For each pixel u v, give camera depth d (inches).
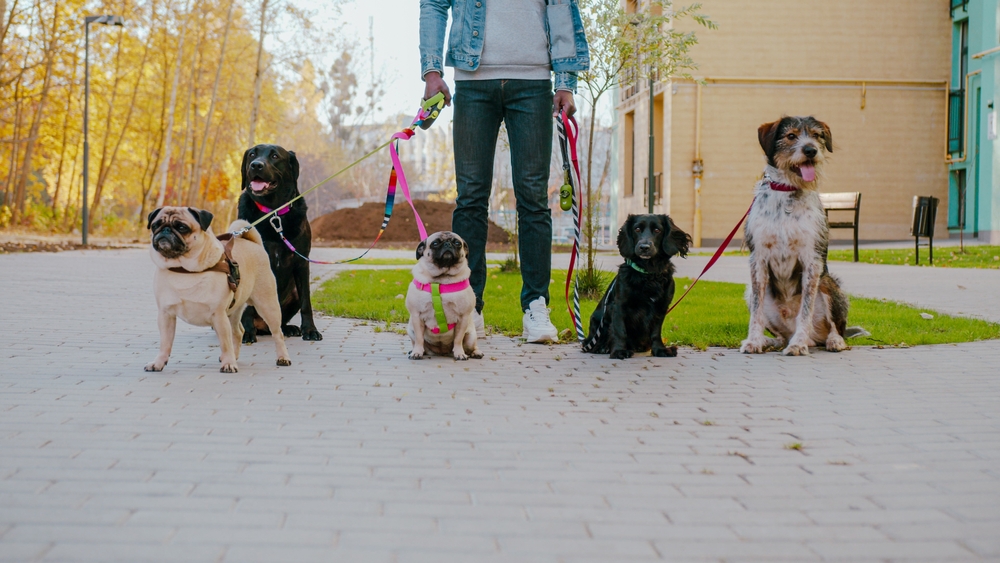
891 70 1028.5
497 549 86.4
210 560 81.7
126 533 88.4
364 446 125.6
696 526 94.0
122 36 1278.3
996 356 220.1
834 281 237.1
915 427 142.0
